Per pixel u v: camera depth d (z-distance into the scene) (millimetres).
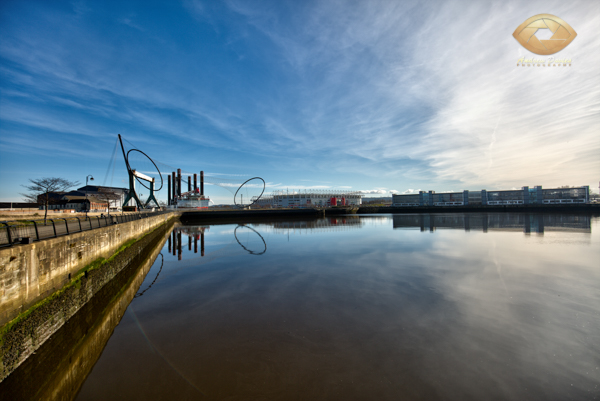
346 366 5918
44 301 7711
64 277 9133
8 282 6293
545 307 8734
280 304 9641
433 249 19250
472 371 5633
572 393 4953
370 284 11562
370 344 6777
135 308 9750
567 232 27469
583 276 12023
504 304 9062
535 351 6285
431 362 5973
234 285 12148
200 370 5957
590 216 50312
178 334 7656
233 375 5746
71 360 6754
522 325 7551
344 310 8906
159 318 8805
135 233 21219
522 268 13547
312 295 10438
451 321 7887
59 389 5754
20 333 6508
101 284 12289
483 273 12797
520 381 5289
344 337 7160
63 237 9133
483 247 19688
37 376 6398
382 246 21125
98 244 12523
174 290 11781
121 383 5617
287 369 5879
